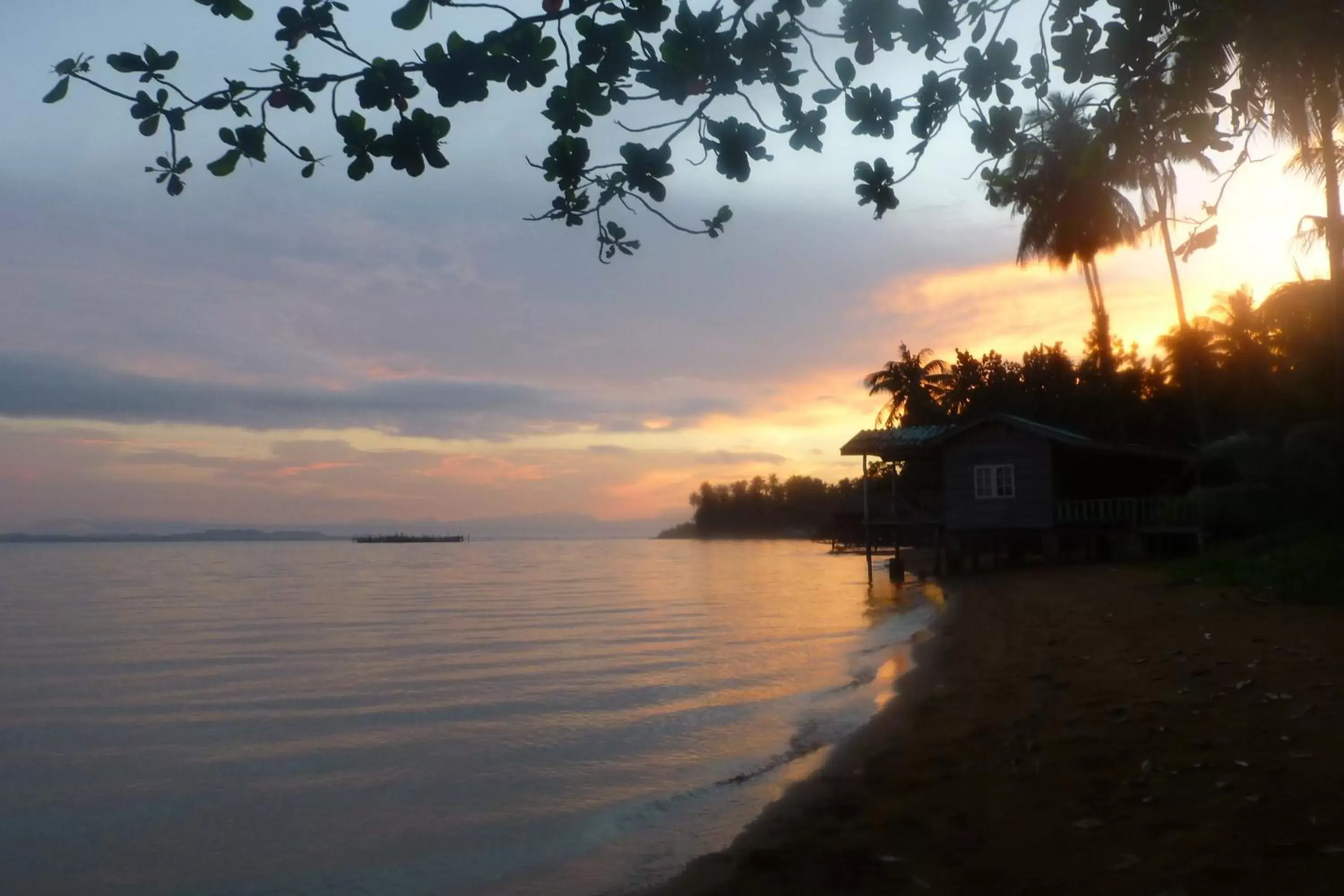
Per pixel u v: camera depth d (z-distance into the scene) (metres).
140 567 93.12
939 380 55.84
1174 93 6.00
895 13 5.23
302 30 4.72
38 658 24.08
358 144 4.91
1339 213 18.67
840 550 80.69
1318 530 23.67
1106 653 13.73
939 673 14.05
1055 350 47.75
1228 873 5.58
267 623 32.53
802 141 5.60
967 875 6.12
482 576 66.38
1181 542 29.86
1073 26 5.80
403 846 9.07
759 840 7.40
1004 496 32.72
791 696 15.04
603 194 5.53
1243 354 37.97
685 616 30.44
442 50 4.81
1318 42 5.66
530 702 16.00
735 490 180.88
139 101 4.76
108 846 9.45
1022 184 6.95
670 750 12.12
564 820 9.45
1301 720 8.75
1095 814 6.87
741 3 5.14
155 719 15.92
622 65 5.00
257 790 11.27
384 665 21.48
